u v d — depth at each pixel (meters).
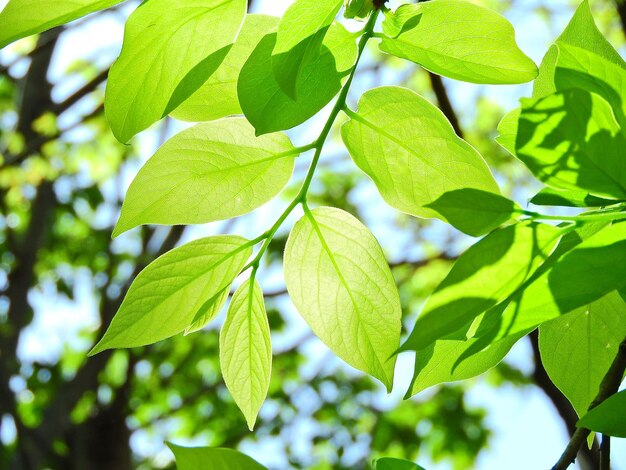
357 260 0.52
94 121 4.20
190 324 0.52
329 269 0.52
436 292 0.43
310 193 4.32
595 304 0.53
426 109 0.50
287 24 0.46
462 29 0.48
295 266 0.52
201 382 4.80
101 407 4.42
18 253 4.33
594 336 0.53
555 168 0.44
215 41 0.47
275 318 4.57
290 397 4.57
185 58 0.47
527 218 0.44
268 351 0.53
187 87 0.47
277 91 0.48
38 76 4.06
